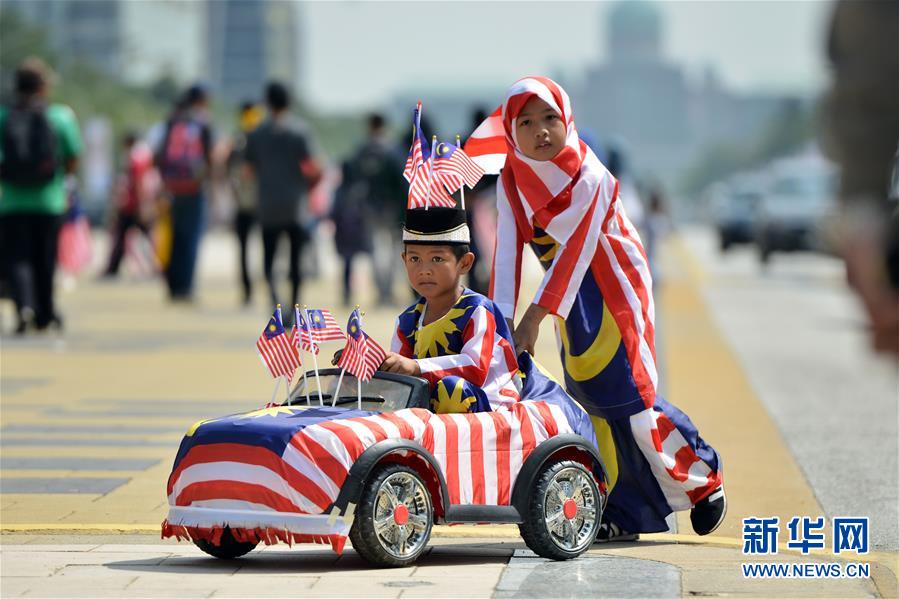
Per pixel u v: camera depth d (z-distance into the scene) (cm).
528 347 1694
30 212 4244
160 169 5669
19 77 4138
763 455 2478
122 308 5528
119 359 3819
